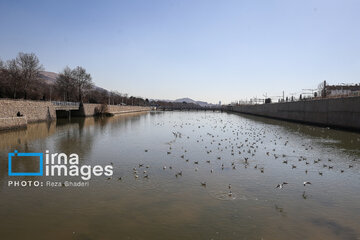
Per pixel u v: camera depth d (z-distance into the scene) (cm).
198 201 1579
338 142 3634
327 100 5600
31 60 8206
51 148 3130
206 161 2547
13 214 1408
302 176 2077
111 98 16150
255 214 1413
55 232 1234
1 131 4275
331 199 1620
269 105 10381
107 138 4028
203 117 11025
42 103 6562
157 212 1434
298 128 5666
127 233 1227
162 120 8625
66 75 11181
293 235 1212
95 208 1481
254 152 2978
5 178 1991
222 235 1212
